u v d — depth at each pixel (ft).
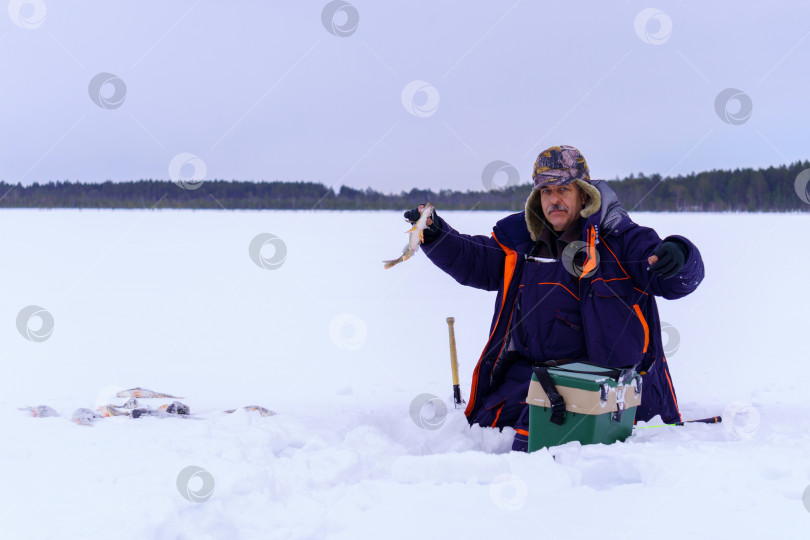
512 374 13.71
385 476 10.48
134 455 10.38
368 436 12.98
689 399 16.98
